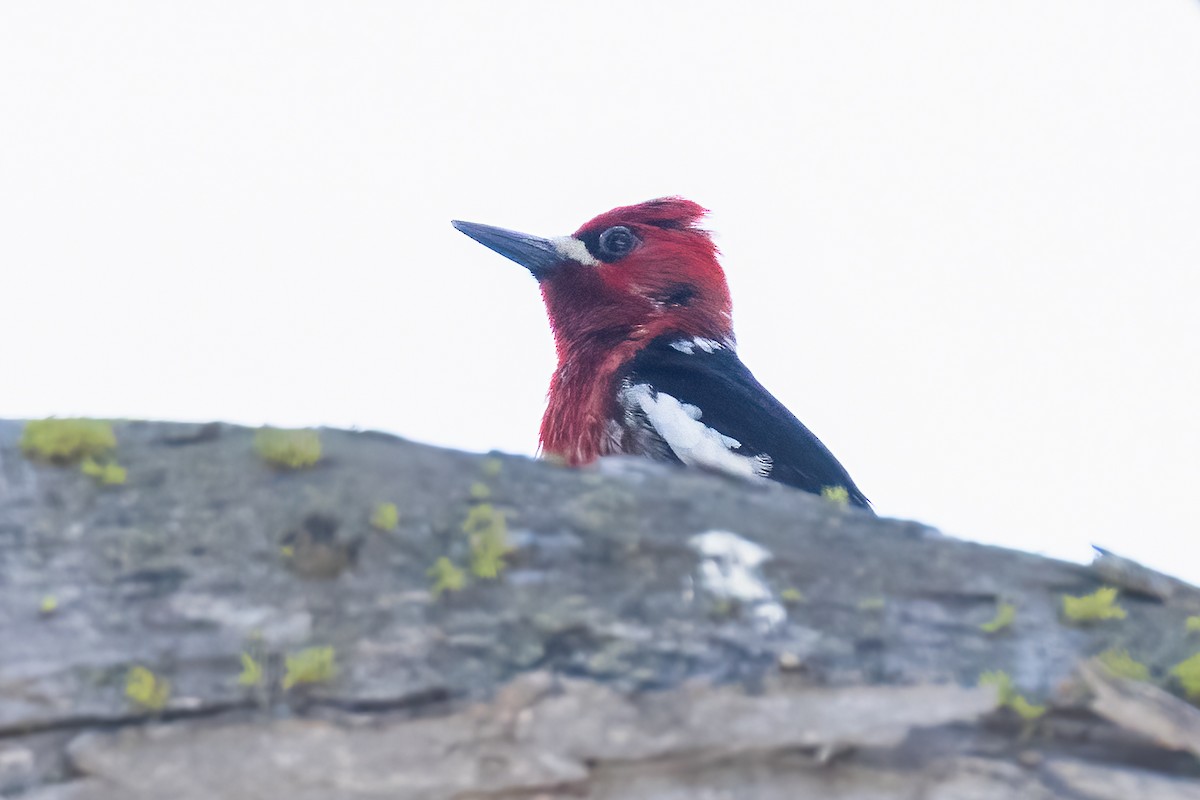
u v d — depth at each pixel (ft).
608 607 20.31
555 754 19.25
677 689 19.80
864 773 19.97
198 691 18.66
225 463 20.86
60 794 17.97
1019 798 19.97
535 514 21.13
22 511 19.86
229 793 18.42
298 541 19.98
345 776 18.75
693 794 19.49
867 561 21.98
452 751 19.04
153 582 19.38
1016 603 21.98
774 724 19.85
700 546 21.29
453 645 19.57
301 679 18.86
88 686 18.49
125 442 21.07
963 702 20.47
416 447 21.97
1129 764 20.53
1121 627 22.18
